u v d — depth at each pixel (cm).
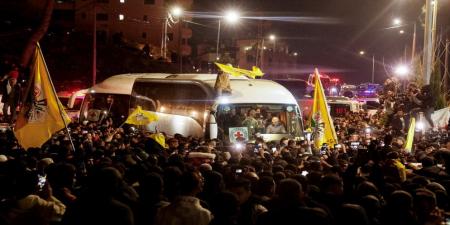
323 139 1714
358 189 769
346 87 5612
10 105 2019
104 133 1809
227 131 1969
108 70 6056
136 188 822
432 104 2262
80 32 7038
